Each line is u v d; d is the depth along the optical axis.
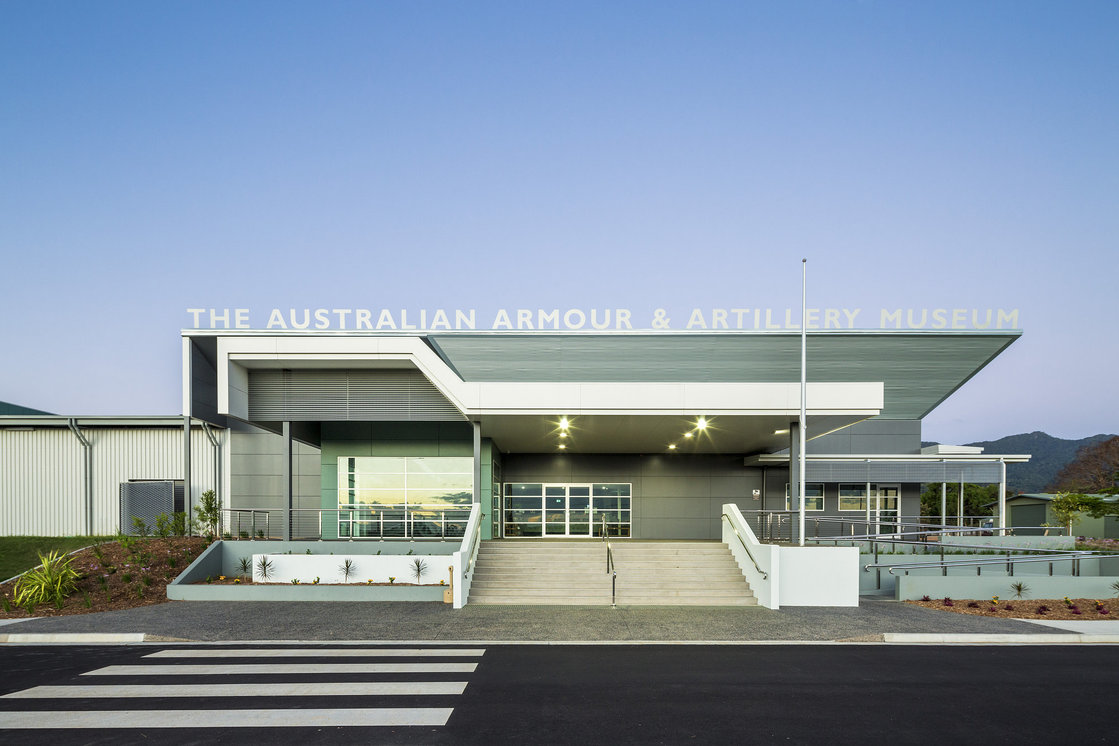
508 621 15.94
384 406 25.52
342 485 29.58
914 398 37.81
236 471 33.47
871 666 12.01
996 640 14.41
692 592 19.36
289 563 21.53
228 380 24.08
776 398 22.23
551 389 22.34
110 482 31.27
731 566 21.00
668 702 9.79
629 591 19.36
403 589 19.11
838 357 35.97
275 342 24.05
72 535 30.47
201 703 9.77
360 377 25.62
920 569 23.98
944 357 35.94
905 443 39.38
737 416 22.59
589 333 35.06
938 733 8.63
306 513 32.94
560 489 33.41
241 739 8.37
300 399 25.62
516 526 33.16
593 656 12.66
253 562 21.42
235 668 11.76
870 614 17.06
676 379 36.28
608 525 33.34
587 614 16.86
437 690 10.37
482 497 28.34
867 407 22.08
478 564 21.20
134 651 13.16
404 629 15.05
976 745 8.25
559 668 11.73
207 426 31.73
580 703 9.73
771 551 17.98
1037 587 19.52
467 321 35.47
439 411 25.44
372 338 23.80
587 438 28.16
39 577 19.09
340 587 19.19
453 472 29.56
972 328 35.28
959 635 14.48
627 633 14.67
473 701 9.82
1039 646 13.88
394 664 12.01
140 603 18.50
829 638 14.34
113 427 31.55
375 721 8.97
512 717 9.12
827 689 10.52
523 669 11.66
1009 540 27.83
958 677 11.30
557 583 19.94
